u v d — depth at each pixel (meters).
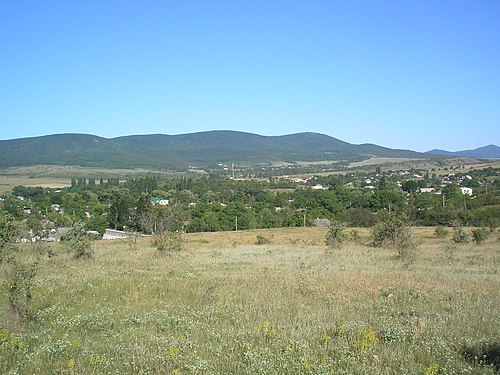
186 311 13.59
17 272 13.53
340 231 41.09
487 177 157.00
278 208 107.88
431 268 24.17
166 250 32.59
